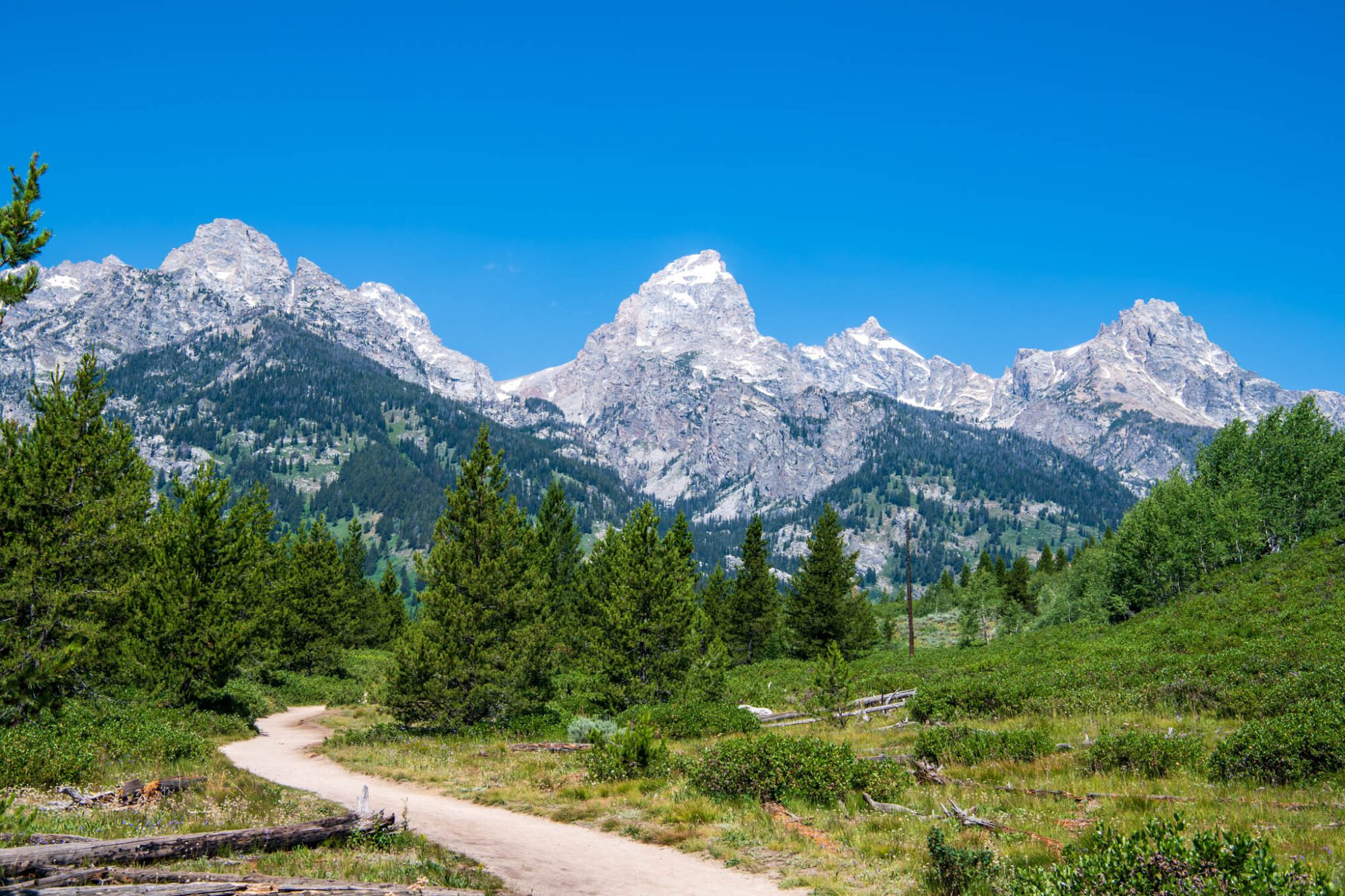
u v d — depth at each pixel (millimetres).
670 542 37344
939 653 58812
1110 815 12914
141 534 30984
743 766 16453
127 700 29938
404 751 27250
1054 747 18891
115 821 12055
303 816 14352
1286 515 57656
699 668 34938
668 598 35375
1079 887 7430
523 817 16531
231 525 40469
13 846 8352
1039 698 26734
